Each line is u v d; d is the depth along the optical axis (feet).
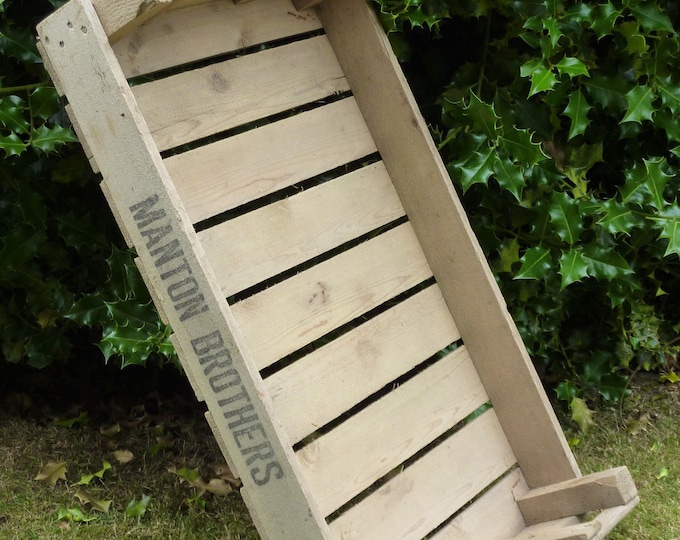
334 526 5.65
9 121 6.72
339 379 5.99
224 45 5.95
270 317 5.75
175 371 9.18
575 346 8.88
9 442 8.16
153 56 5.51
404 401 6.32
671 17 8.42
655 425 8.79
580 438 8.54
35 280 7.89
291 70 6.37
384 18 6.78
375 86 6.63
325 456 5.75
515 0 7.40
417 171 6.64
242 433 5.03
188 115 5.66
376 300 6.40
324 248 6.18
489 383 6.82
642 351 9.12
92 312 7.54
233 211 7.06
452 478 6.40
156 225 4.95
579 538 5.70
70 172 7.66
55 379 9.04
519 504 6.68
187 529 7.09
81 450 8.12
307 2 6.51
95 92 4.95
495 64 8.01
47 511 7.22
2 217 7.71
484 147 7.28
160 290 5.08
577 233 7.60
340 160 6.49
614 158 8.74
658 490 7.75
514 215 7.92
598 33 7.45
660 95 8.04
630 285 8.04
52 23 5.01
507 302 8.23
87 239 7.86
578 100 7.64
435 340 6.68
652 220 7.80
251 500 5.15
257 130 6.02
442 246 6.72
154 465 7.95
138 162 4.90
